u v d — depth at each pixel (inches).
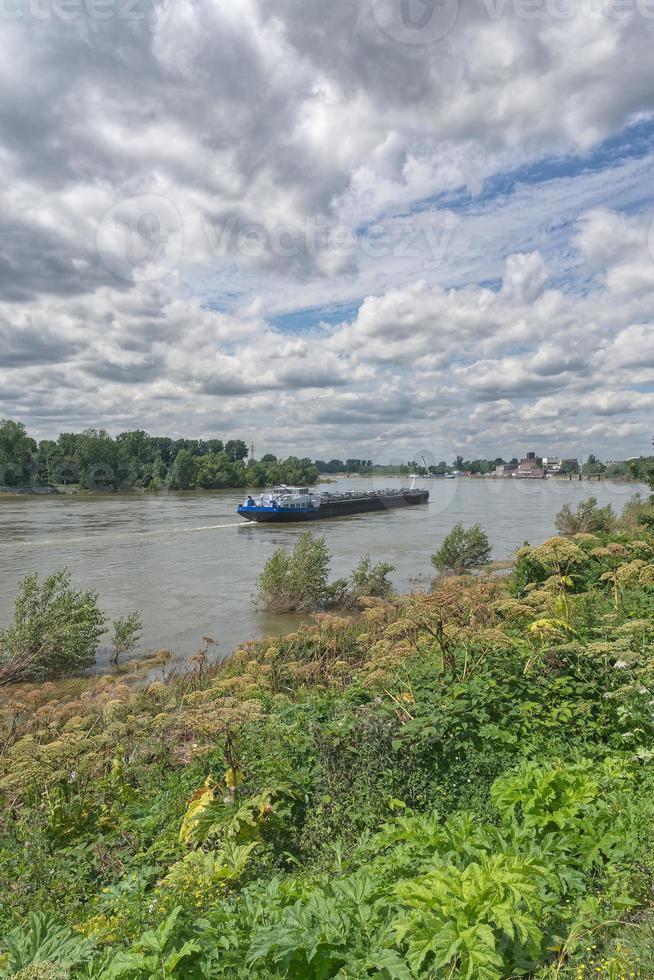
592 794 197.3
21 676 585.9
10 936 155.3
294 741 266.8
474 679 283.6
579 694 279.3
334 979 130.3
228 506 3090.6
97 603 900.6
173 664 619.8
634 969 132.9
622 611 426.0
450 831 177.8
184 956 141.0
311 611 839.1
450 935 135.3
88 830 247.8
